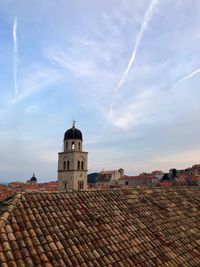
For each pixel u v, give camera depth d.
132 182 117.56
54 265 8.28
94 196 13.45
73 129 70.12
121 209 13.33
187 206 17.42
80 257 9.12
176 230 13.72
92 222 11.27
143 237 11.83
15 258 7.91
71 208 11.59
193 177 91.88
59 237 9.56
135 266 9.88
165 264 10.70
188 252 12.24
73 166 67.62
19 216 9.61
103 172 126.62
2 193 36.88
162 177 126.00
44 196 11.54
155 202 15.81
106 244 10.33
